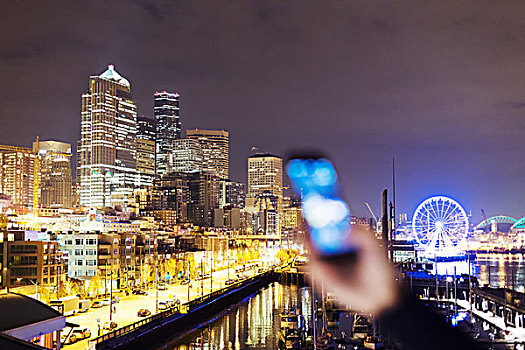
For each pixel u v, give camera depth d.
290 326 187.12
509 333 158.50
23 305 97.56
